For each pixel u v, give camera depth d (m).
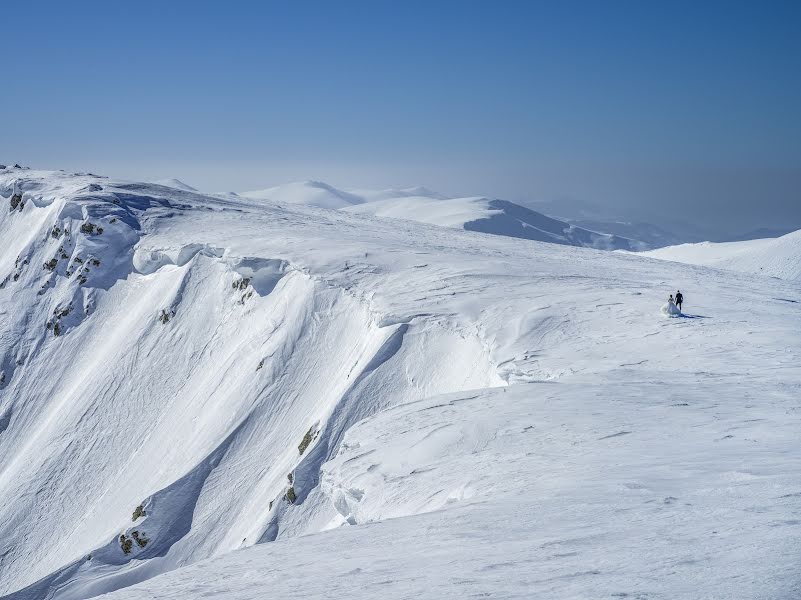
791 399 19.41
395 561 8.33
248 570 9.34
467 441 18.45
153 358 55.50
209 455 42.78
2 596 38.50
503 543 8.31
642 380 24.28
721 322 36.31
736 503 8.55
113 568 38.78
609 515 8.99
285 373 46.44
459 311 41.88
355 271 51.97
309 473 36.31
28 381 60.62
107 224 69.75
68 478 48.75
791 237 180.75
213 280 59.06
